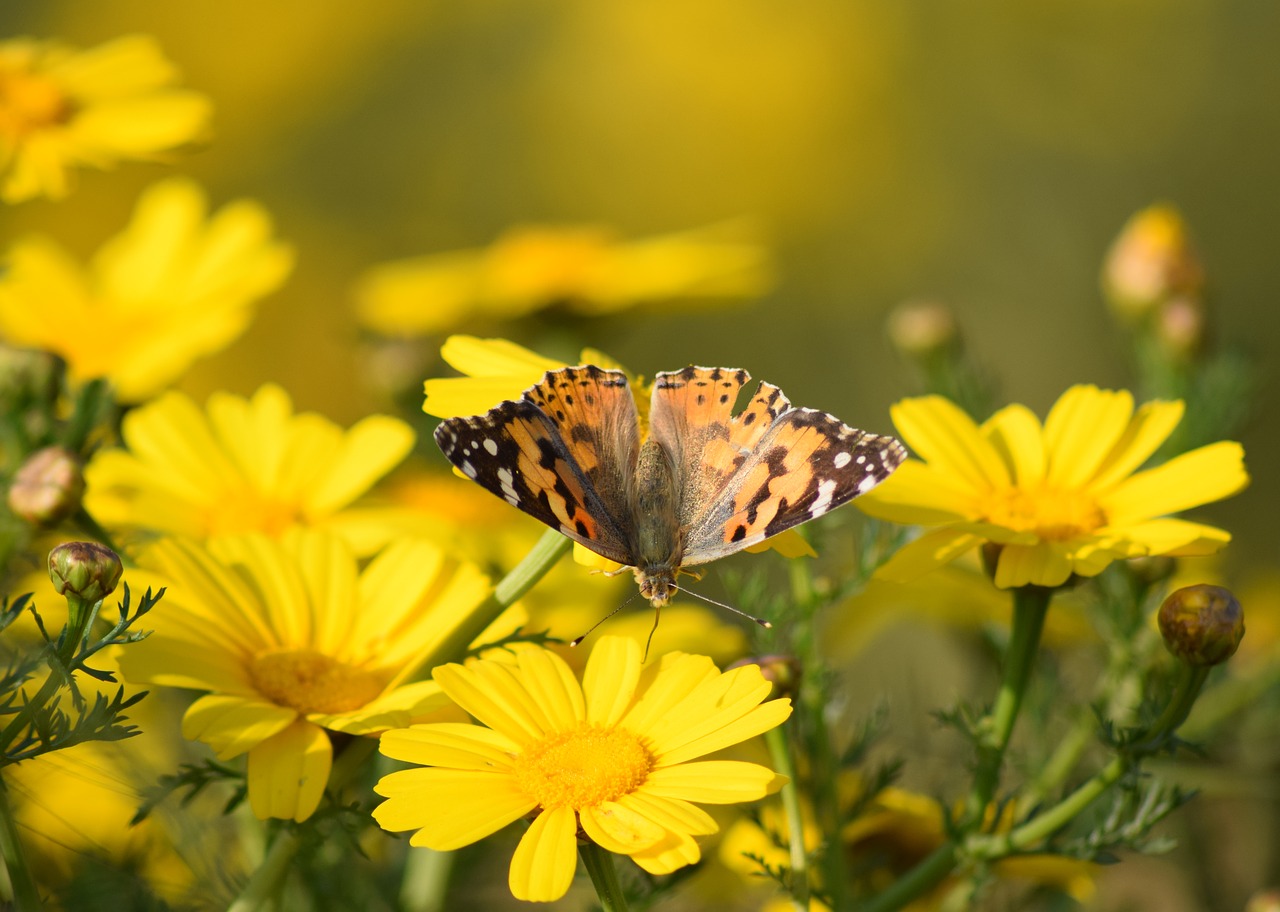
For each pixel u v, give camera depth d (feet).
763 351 5.62
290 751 2.01
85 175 5.21
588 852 1.98
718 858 2.21
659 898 2.13
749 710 1.99
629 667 2.02
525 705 2.00
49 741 1.96
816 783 2.17
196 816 2.14
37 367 2.19
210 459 2.24
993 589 2.33
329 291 5.38
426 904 2.23
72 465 2.12
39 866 2.17
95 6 5.84
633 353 5.53
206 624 2.05
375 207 5.87
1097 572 2.08
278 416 2.26
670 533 2.14
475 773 1.98
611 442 2.16
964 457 2.15
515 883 1.94
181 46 5.88
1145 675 2.23
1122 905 2.43
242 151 5.78
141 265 2.48
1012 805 2.13
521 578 2.07
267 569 2.09
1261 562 4.54
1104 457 2.16
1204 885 2.42
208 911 2.12
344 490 2.24
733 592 2.19
